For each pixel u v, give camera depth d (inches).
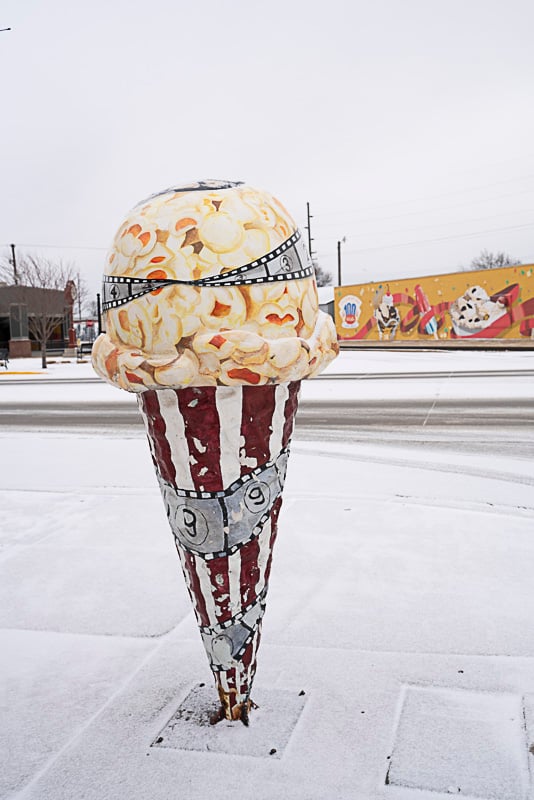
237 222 102.8
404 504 266.8
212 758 116.3
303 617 169.3
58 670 149.0
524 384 709.3
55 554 221.0
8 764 117.1
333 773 111.7
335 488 295.3
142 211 107.6
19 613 177.5
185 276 100.7
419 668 143.9
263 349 98.8
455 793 106.4
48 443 438.6
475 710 128.6
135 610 178.1
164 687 140.6
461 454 368.2
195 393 103.7
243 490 110.3
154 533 240.2
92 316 2834.6
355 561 205.9
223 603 116.6
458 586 185.6
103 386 886.4
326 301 1732.3
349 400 623.8
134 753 118.6
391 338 1482.5
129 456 384.8
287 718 127.0
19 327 1717.5
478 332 1291.8
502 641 154.6
